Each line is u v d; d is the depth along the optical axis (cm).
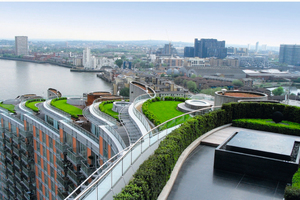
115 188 1331
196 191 1448
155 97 4622
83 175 3525
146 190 1155
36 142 4619
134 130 2925
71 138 3841
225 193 1438
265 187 1502
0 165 5691
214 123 2489
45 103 5578
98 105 5322
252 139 1838
